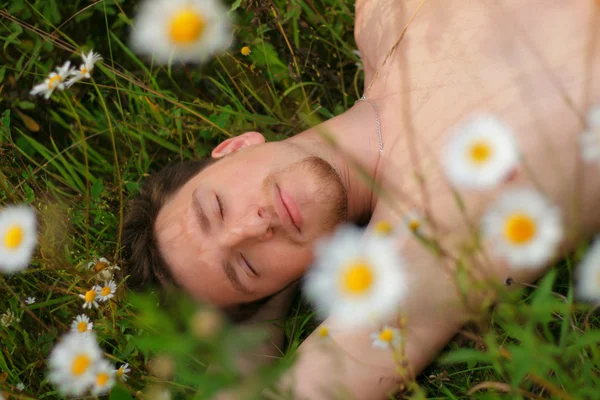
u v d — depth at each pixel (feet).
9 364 6.40
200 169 6.63
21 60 8.04
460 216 5.12
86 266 6.20
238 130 7.92
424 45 6.18
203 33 3.60
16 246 4.77
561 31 5.57
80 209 7.22
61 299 6.36
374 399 4.93
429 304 4.82
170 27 3.59
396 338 3.96
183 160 8.07
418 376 5.51
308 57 8.02
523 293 5.06
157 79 8.35
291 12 7.62
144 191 6.92
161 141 7.98
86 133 8.35
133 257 6.61
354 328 4.99
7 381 6.14
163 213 6.54
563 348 3.59
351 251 3.22
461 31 6.02
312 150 6.13
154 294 6.17
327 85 8.08
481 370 5.46
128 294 6.00
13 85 8.32
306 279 6.29
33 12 8.06
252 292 6.20
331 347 4.52
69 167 7.75
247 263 6.01
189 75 7.91
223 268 6.07
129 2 8.38
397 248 5.03
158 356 5.22
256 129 7.91
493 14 5.93
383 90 6.34
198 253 6.15
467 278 3.92
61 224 6.79
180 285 6.30
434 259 4.89
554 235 3.21
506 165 3.44
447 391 5.13
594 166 5.03
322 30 8.21
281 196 5.84
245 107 8.30
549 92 5.31
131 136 8.14
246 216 5.89
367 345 4.94
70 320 6.50
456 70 5.85
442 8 6.26
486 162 3.47
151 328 5.33
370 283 3.17
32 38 8.22
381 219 5.59
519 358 3.34
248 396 3.08
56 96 7.59
